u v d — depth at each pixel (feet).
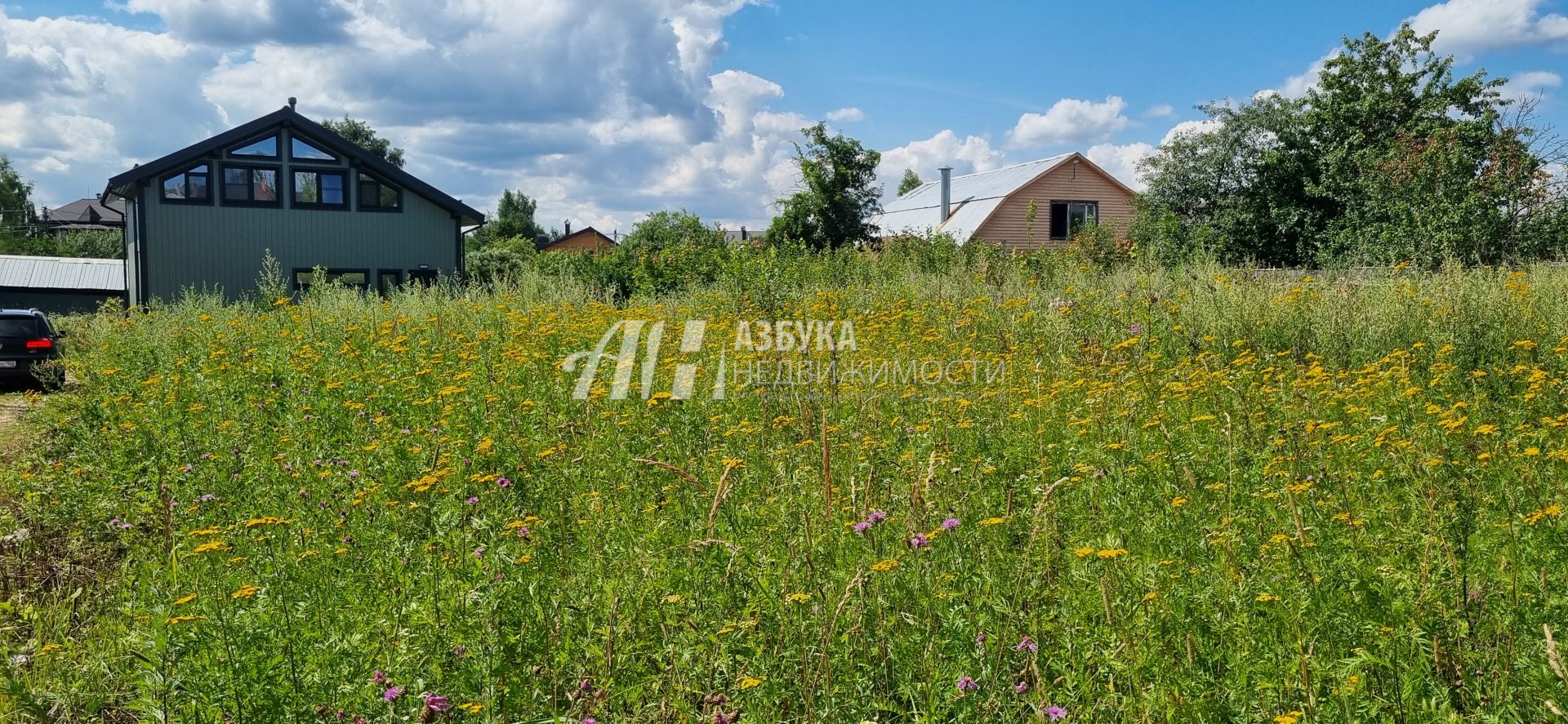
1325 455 16.24
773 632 10.76
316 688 9.71
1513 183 62.03
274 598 11.62
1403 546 11.85
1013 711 9.77
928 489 13.61
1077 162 117.80
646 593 11.34
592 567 12.64
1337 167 76.69
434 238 85.97
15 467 21.79
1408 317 31.22
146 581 13.03
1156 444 17.42
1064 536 13.16
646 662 10.65
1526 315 29.94
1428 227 61.41
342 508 15.84
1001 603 10.68
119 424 23.25
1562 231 60.29
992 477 16.78
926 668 10.18
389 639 10.70
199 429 22.66
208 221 78.89
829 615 10.70
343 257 82.99
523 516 15.62
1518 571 10.81
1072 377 26.00
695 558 12.13
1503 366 26.50
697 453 19.58
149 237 77.20
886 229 137.28
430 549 12.57
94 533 17.60
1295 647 9.53
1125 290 38.60
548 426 20.49
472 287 54.60
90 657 11.57
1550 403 21.11
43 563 16.44
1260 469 15.71
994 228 115.14
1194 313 34.35
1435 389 23.48
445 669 10.25
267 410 24.43
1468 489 13.17
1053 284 48.98
